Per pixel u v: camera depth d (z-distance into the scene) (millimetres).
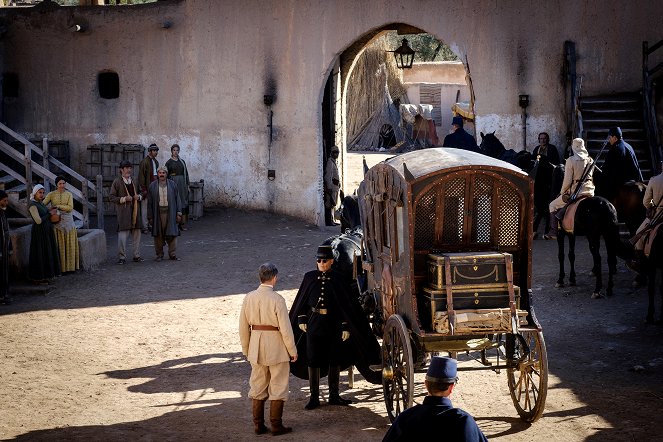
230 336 11820
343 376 10234
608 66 19656
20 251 14984
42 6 23375
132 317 12867
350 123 38625
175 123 22781
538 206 18672
